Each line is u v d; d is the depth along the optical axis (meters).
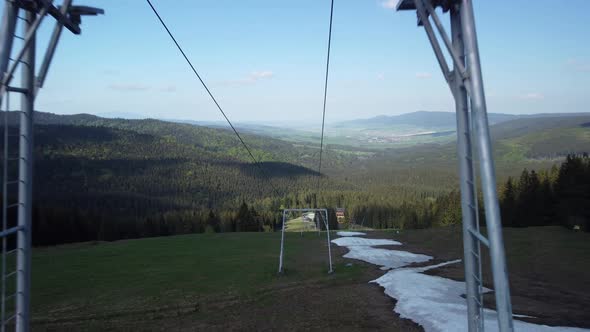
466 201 6.10
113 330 16.88
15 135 6.11
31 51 6.14
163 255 38.78
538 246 38.09
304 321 17.00
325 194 167.62
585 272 27.91
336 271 30.52
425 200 149.62
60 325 17.77
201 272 30.17
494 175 5.11
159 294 23.36
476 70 5.27
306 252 40.81
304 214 85.38
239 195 188.25
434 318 15.58
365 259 36.03
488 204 5.08
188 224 94.62
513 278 26.33
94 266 33.03
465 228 6.17
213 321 17.81
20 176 6.05
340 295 21.83
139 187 179.38
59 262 35.19
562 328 14.23
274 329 16.17
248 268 31.83
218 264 33.62
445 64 6.07
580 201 47.81
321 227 82.94
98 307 20.67
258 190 197.12
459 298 19.67
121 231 82.81
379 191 198.12
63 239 70.19
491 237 5.04
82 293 23.94
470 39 5.31
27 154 6.09
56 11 6.23
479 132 5.20
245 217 92.94
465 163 6.03
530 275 27.30
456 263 32.75
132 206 150.50
